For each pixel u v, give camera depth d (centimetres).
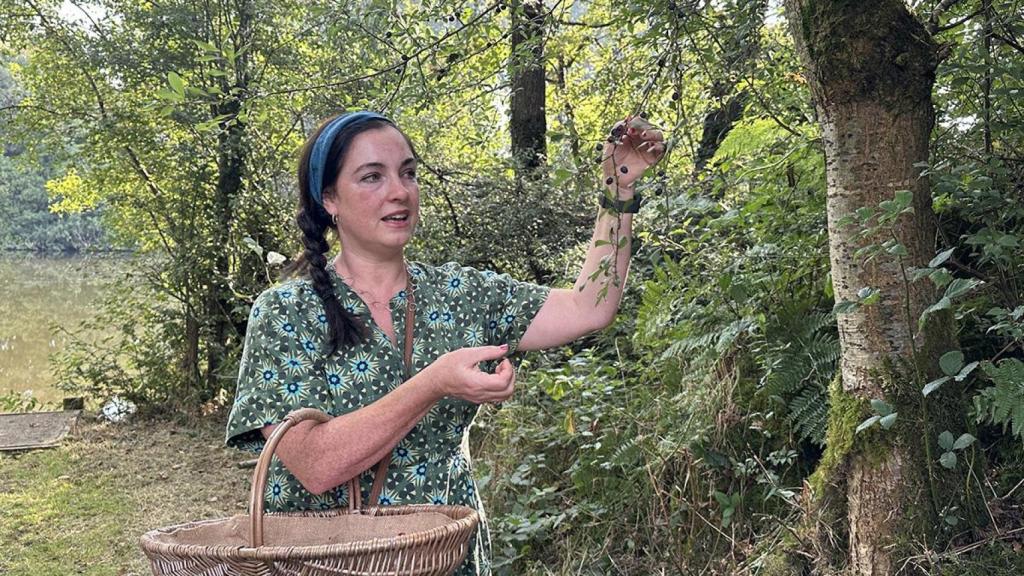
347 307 197
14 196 2444
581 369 427
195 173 855
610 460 350
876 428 240
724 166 357
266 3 761
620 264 222
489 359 173
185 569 164
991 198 246
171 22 809
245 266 855
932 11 267
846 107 234
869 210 208
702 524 316
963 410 244
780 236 333
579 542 348
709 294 342
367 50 439
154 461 689
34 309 1616
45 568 480
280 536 186
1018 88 259
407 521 185
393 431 174
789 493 279
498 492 394
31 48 895
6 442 738
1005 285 268
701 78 321
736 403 330
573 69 672
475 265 704
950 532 236
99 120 862
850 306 218
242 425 185
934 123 262
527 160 757
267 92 338
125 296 887
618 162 222
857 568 244
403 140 201
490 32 356
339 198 197
